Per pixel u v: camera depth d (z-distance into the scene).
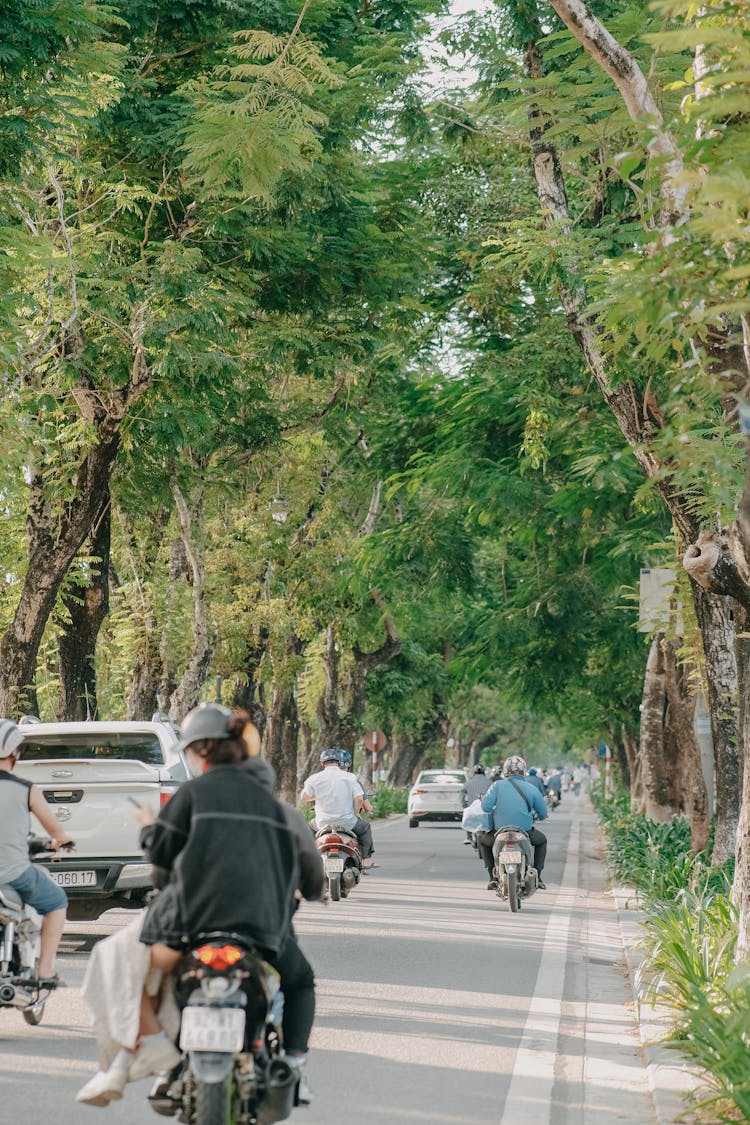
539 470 41.91
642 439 19.16
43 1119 11.70
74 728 23.67
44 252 25.45
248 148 18.69
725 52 11.70
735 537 15.55
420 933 25.48
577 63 19.45
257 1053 9.16
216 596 54.34
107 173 31.80
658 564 39.47
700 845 34.28
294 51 19.55
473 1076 13.63
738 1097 10.70
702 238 11.95
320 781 29.34
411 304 36.94
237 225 31.69
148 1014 9.27
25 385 32.88
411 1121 11.81
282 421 44.38
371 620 65.19
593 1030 16.22
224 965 8.73
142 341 31.22
